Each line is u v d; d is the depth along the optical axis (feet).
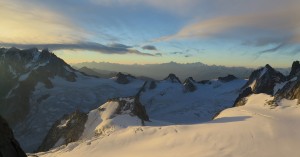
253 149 203.10
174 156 213.05
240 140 220.02
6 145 64.54
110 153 259.39
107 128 349.82
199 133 251.39
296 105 305.73
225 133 239.09
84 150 278.05
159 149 238.89
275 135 220.23
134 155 237.25
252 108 315.37
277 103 322.14
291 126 235.61
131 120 364.79
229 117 290.35
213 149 213.46
